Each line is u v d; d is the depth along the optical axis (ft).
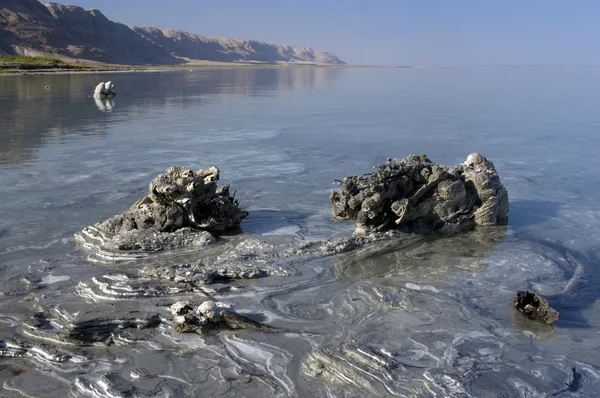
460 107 112.88
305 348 22.52
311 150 63.21
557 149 64.69
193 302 25.99
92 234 34.47
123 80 206.69
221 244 33.81
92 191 44.91
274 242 34.06
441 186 36.94
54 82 177.78
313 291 27.73
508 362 21.81
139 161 56.18
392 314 25.41
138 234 33.37
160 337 23.18
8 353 22.02
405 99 134.00
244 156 59.36
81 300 26.16
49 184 46.80
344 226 37.22
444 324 24.56
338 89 176.04
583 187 48.14
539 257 32.50
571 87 184.34
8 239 34.24
